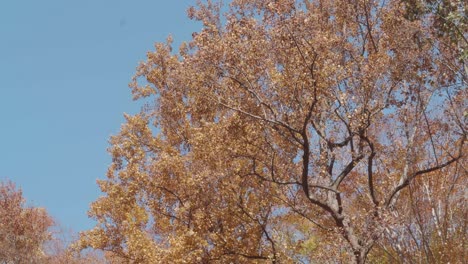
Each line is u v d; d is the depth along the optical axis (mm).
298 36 16781
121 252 19922
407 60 17328
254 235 18656
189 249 18266
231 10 18188
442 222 15938
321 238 18656
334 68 16719
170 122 21859
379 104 17531
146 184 20156
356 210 18375
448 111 17047
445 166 16922
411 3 16359
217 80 17516
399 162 17484
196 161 19359
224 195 18594
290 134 17594
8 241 32844
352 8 19594
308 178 18234
